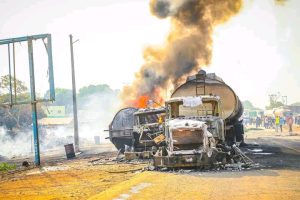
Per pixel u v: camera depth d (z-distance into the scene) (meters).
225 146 14.77
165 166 13.08
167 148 14.09
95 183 11.70
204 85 18.44
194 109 15.78
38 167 19.81
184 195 8.42
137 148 19.52
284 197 7.83
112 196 8.61
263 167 13.04
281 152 18.94
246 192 8.50
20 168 20.47
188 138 13.51
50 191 10.77
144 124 19.84
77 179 13.14
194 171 12.73
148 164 15.84
